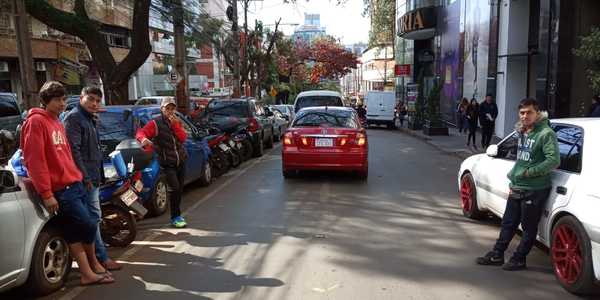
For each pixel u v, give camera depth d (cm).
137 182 657
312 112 1166
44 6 1421
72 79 2670
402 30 3825
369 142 2192
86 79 3002
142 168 772
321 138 1086
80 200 498
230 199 937
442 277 531
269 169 1306
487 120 1758
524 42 2092
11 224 438
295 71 7150
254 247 636
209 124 1415
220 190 1029
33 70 964
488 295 484
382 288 502
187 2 1728
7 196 441
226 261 584
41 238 480
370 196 953
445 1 3275
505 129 2164
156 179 798
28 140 459
